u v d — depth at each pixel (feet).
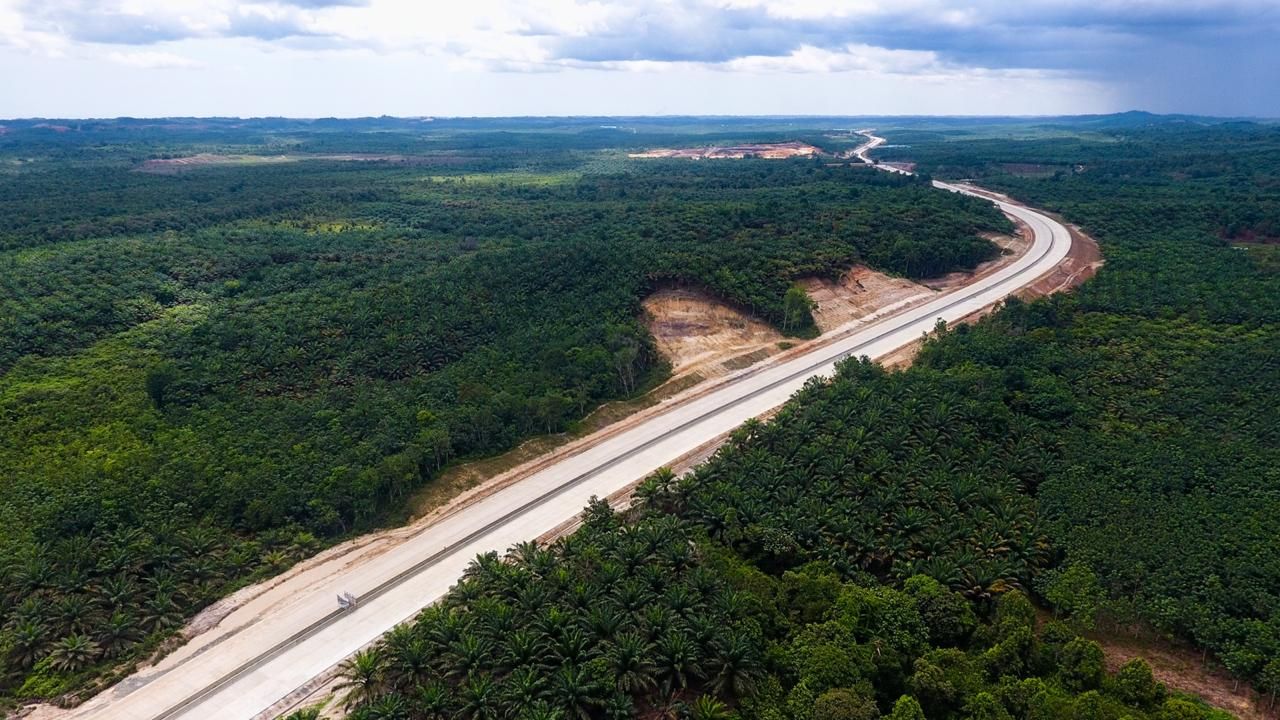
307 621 231.30
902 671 190.60
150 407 342.64
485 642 186.80
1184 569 224.33
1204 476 270.46
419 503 292.81
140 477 285.84
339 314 420.77
